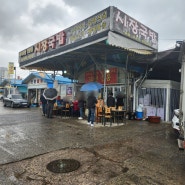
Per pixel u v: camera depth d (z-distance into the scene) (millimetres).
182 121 5445
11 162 4855
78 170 4496
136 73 13125
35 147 6031
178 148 6188
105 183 3906
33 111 17078
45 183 3885
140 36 10180
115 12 8484
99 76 14719
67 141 6730
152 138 7418
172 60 11812
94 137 7352
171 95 12336
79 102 11711
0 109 19344
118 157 5324
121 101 12172
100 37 8766
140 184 3887
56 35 11828
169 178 4160
